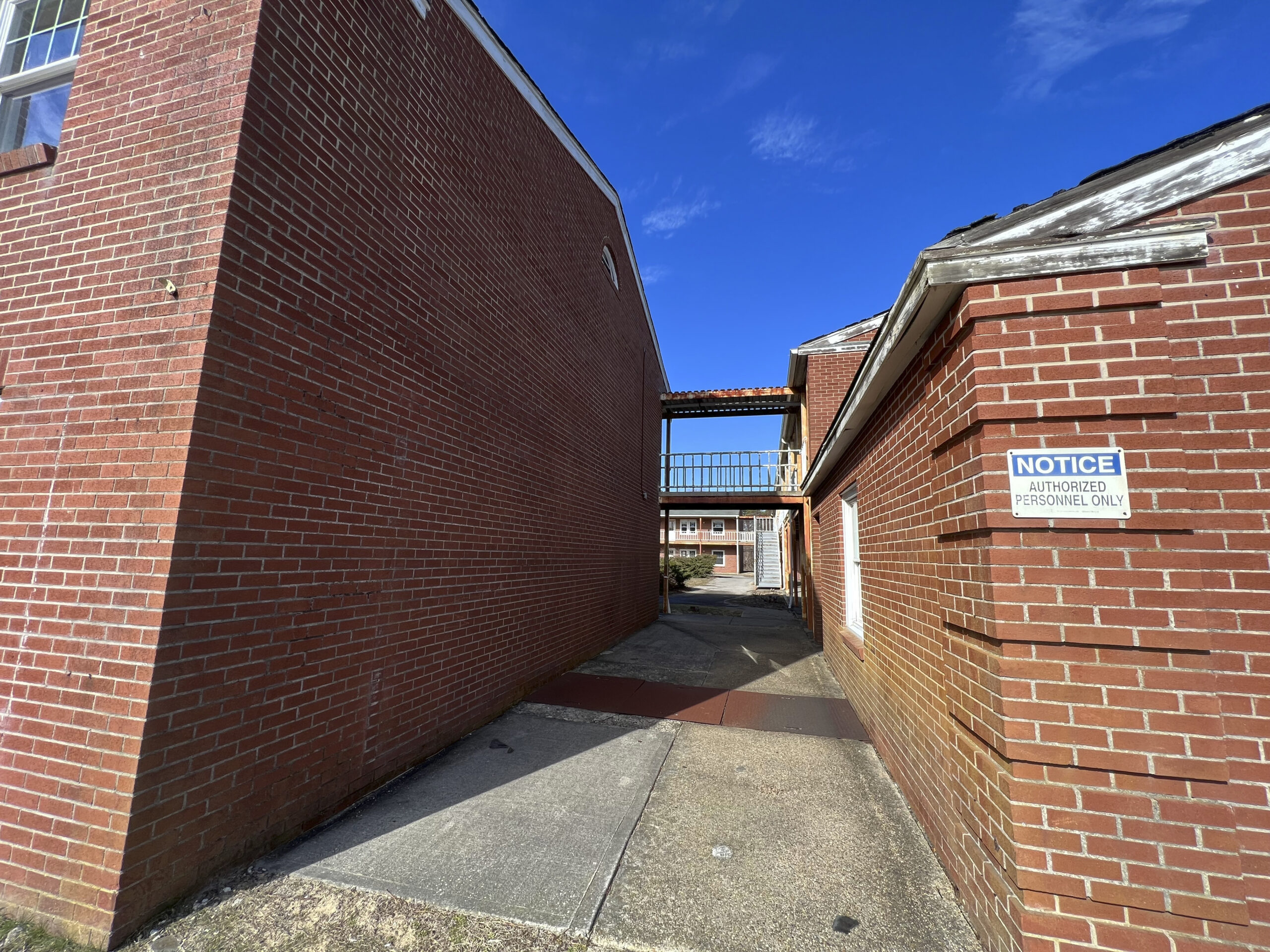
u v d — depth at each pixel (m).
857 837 3.16
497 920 2.47
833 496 7.62
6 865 2.48
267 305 2.91
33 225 3.08
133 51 3.06
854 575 6.46
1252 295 2.18
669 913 2.52
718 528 34.88
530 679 6.09
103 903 2.28
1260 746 1.96
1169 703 2.00
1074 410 2.20
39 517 2.73
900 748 3.78
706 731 4.95
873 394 4.30
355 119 3.60
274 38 2.96
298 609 3.12
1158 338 2.17
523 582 5.98
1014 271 2.31
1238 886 1.89
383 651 3.80
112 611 2.50
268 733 2.93
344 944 2.31
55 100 3.44
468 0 4.91
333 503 3.37
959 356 2.56
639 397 11.48
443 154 4.61
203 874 2.59
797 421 15.72
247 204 2.79
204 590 2.59
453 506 4.66
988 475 2.27
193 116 2.86
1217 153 2.26
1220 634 2.04
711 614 14.54
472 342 5.00
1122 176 2.35
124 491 2.59
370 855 2.94
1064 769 2.05
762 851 3.02
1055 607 2.13
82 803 2.39
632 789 3.76
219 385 2.65
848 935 2.38
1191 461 2.15
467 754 4.38
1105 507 2.13
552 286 6.84
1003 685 2.15
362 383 3.62
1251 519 2.07
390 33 3.97
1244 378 2.14
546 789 3.74
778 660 8.22
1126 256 2.22
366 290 3.66
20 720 2.57
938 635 2.98
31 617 2.65
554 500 6.82
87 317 2.84
